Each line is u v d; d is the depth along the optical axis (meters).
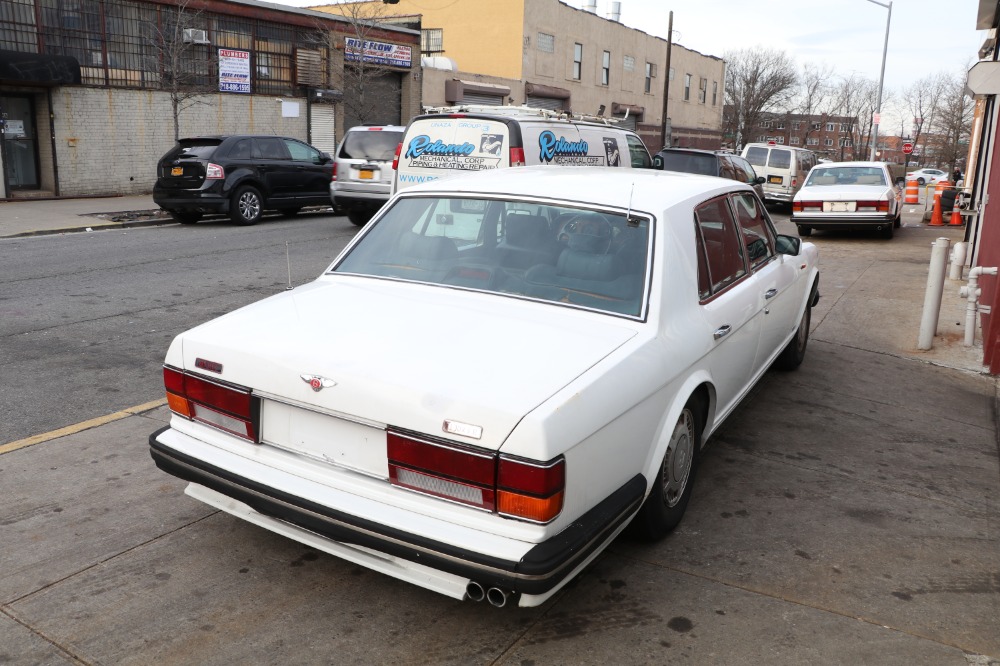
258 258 11.11
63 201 18.36
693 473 3.88
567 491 2.67
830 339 7.69
